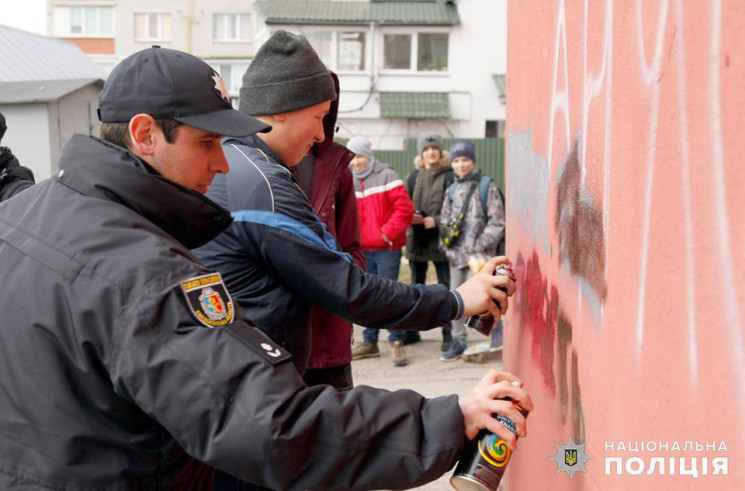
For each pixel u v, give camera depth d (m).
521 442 2.48
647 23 1.15
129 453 1.37
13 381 1.38
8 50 11.96
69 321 1.33
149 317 1.29
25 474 1.37
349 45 27.11
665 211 1.07
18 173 3.33
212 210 1.51
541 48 2.10
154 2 36.84
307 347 2.25
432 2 28.11
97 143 1.46
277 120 2.31
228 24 36.81
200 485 1.54
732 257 0.87
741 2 0.83
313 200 2.74
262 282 2.13
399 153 18.70
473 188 5.98
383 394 1.38
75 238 1.37
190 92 1.47
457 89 27.33
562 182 1.79
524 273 2.41
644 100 1.16
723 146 0.88
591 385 1.50
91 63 13.23
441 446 1.35
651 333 1.13
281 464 1.26
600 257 1.43
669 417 1.06
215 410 1.26
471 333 7.19
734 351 0.87
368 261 6.35
